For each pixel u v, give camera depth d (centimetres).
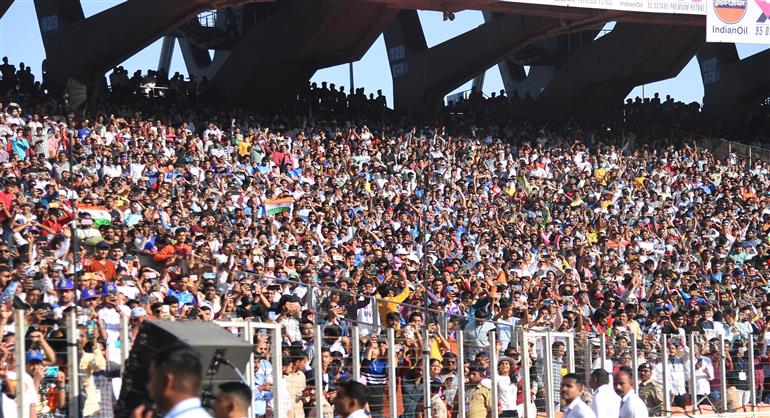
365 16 4591
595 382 1619
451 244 3148
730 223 4075
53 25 4653
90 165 3098
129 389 1080
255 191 3269
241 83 4812
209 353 1047
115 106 3988
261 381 1638
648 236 3753
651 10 4325
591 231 3703
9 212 2366
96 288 1681
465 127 4866
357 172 3888
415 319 1917
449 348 1920
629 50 5281
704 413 2294
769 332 2580
